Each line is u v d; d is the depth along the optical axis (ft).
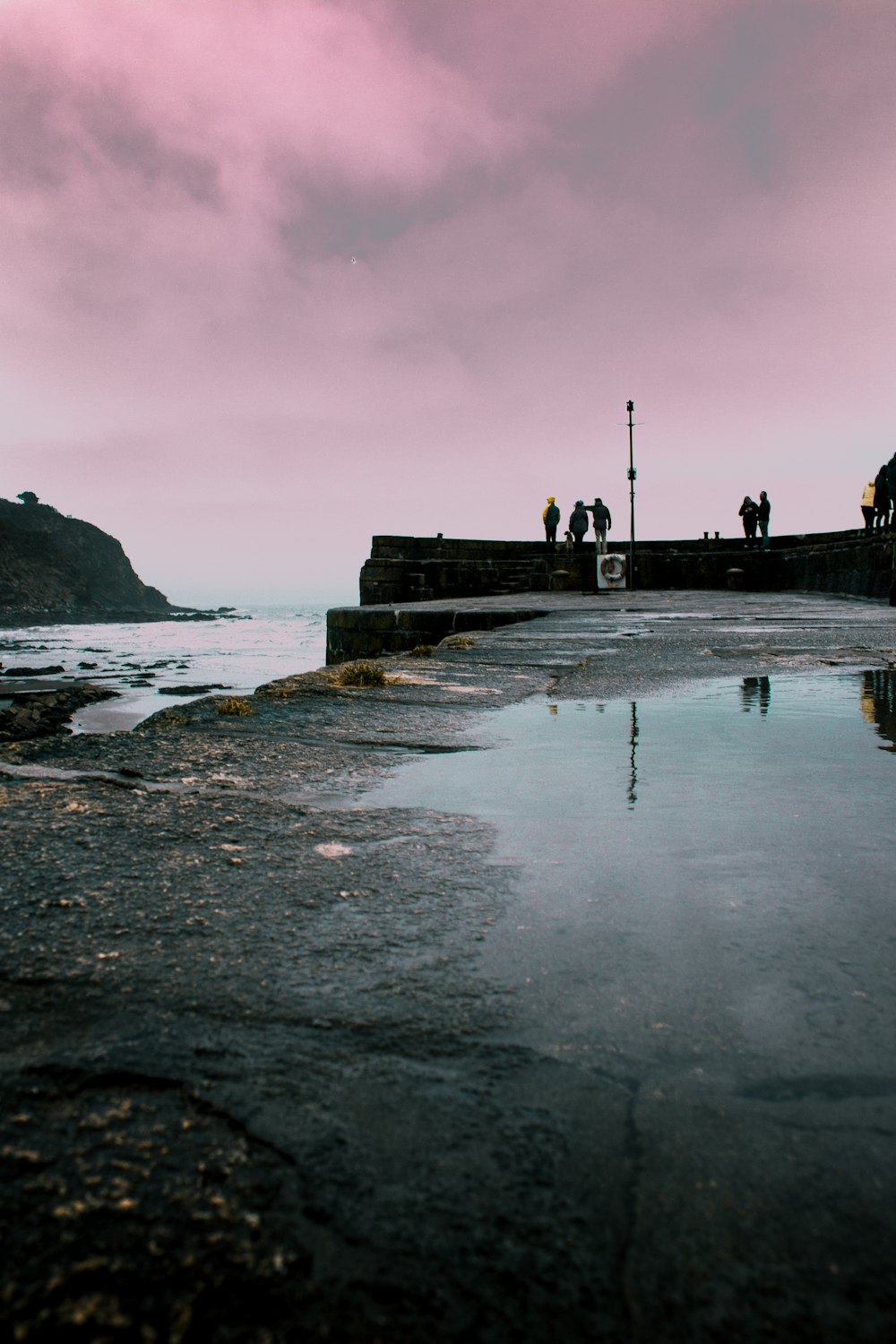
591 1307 2.62
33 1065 3.87
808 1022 4.34
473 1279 2.73
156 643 213.66
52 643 213.05
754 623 39.34
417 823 8.06
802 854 7.06
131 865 6.63
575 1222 2.96
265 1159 3.27
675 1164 3.26
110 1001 4.50
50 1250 2.81
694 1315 2.60
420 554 93.50
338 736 12.44
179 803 8.45
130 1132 3.42
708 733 12.80
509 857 7.05
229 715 13.85
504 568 95.30
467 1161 3.27
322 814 8.28
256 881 6.38
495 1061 3.99
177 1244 2.84
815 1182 3.17
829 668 21.54
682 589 97.09
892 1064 3.95
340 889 6.26
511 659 24.18
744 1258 2.82
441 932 5.50
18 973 4.79
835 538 88.89
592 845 7.35
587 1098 3.70
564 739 12.37
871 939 5.35
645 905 5.97
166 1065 3.90
